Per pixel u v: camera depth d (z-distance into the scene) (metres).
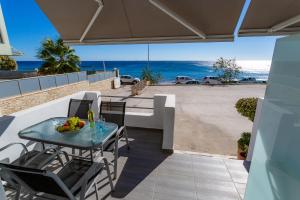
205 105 8.92
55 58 11.84
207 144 4.41
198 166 2.76
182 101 9.88
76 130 2.22
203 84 18.06
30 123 2.79
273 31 2.21
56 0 2.16
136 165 2.77
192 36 2.54
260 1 1.81
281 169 1.12
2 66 16.09
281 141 1.12
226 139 4.73
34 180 1.45
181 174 2.57
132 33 2.71
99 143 1.95
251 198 1.58
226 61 20.83
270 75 1.32
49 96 9.19
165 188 2.30
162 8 1.91
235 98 10.70
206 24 2.22
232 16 2.06
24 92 7.95
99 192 2.21
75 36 2.84
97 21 2.47
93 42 2.93
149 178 2.48
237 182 2.42
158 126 4.07
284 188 1.08
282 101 1.12
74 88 11.01
